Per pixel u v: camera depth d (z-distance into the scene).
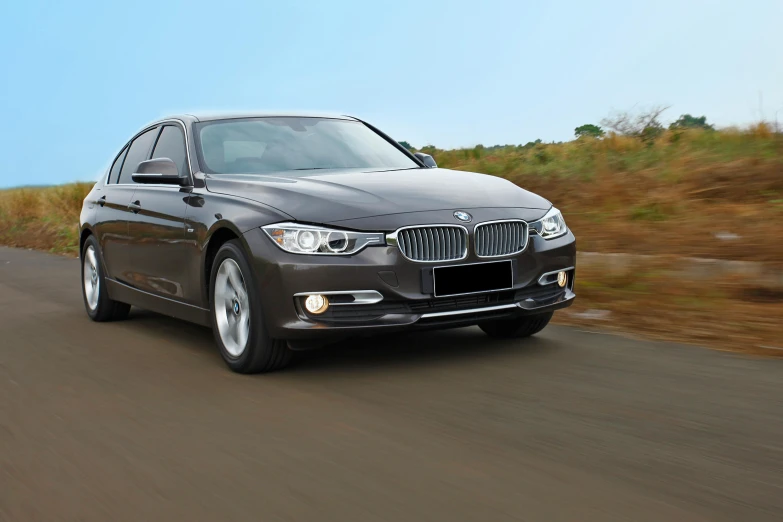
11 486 3.05
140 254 5.96
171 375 4.78
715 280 6.64
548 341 5.30
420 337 5.52
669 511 2.59
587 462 3.05
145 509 2.77
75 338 6.12
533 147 14.09
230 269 4.80
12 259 13.66
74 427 3.79
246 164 5.52
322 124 6.21
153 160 5.61
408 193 4.80
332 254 4.45
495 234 4.72
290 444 3.40
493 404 3.88
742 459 3.04
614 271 7.18
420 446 3.30
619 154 11.89
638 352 4.91
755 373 4.34
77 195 20.09
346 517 2.63
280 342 4.61
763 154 9.98
